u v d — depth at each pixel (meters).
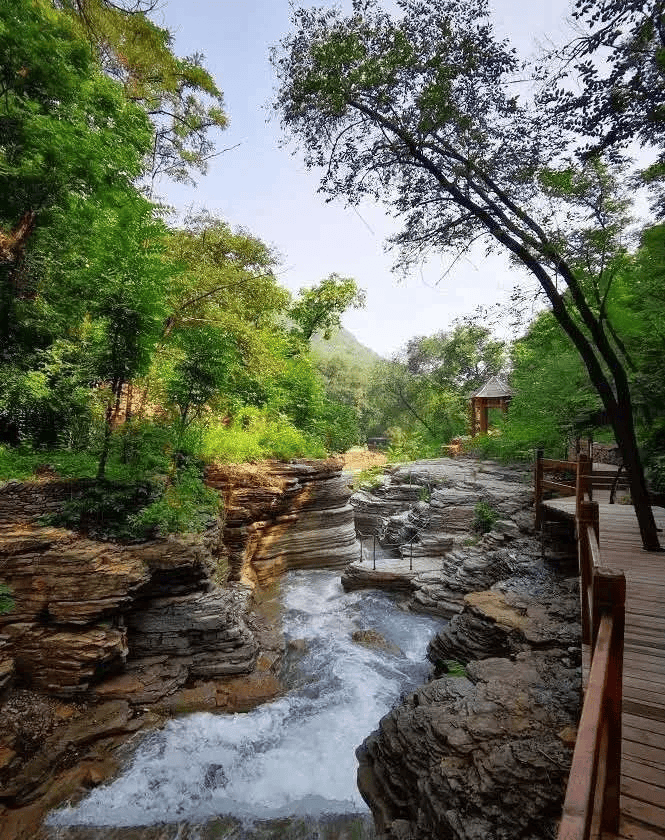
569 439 18.86
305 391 26.03
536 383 19.03
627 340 10.58
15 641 8.25
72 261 12.91
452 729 5.65
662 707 3.90
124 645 9.05
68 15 13.93
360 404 62.84
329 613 14.48
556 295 7.01
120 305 10.19
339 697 9.95
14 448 11.55
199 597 10.27
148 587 9.88
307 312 31.52
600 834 2.79
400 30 6.54
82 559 8.84
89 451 12.16
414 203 7.34
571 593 9.98
